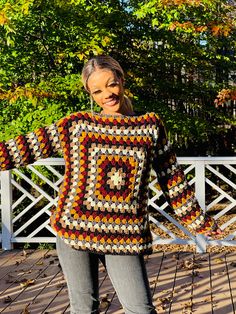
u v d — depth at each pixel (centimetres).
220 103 782
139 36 823
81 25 745
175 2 685
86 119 248
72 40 763
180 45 847
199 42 873
